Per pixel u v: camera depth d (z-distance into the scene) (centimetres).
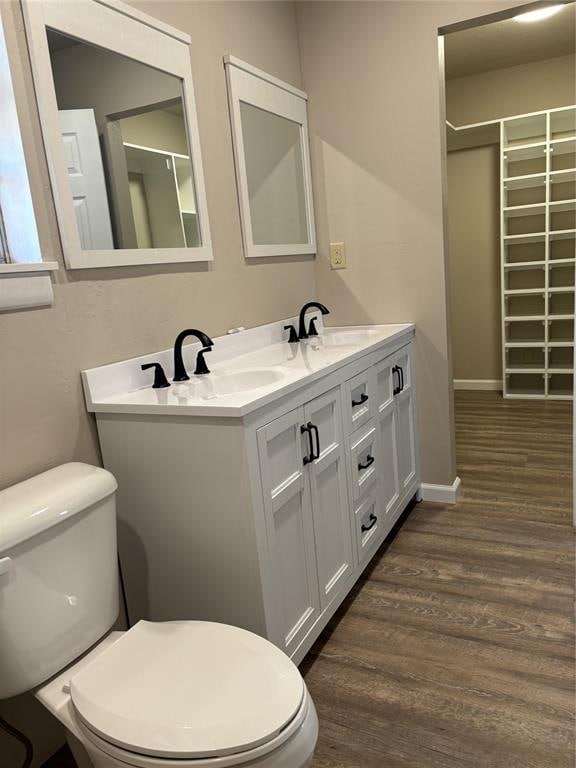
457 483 278
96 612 125
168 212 179
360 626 185
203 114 196
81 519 121
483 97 434
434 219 247
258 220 226
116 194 161
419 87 238
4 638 107
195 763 90
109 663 113
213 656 113
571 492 271
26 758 130
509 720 142
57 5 142
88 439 154
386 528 228
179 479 144
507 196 443
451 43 364
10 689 110
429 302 255
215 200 203
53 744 146
